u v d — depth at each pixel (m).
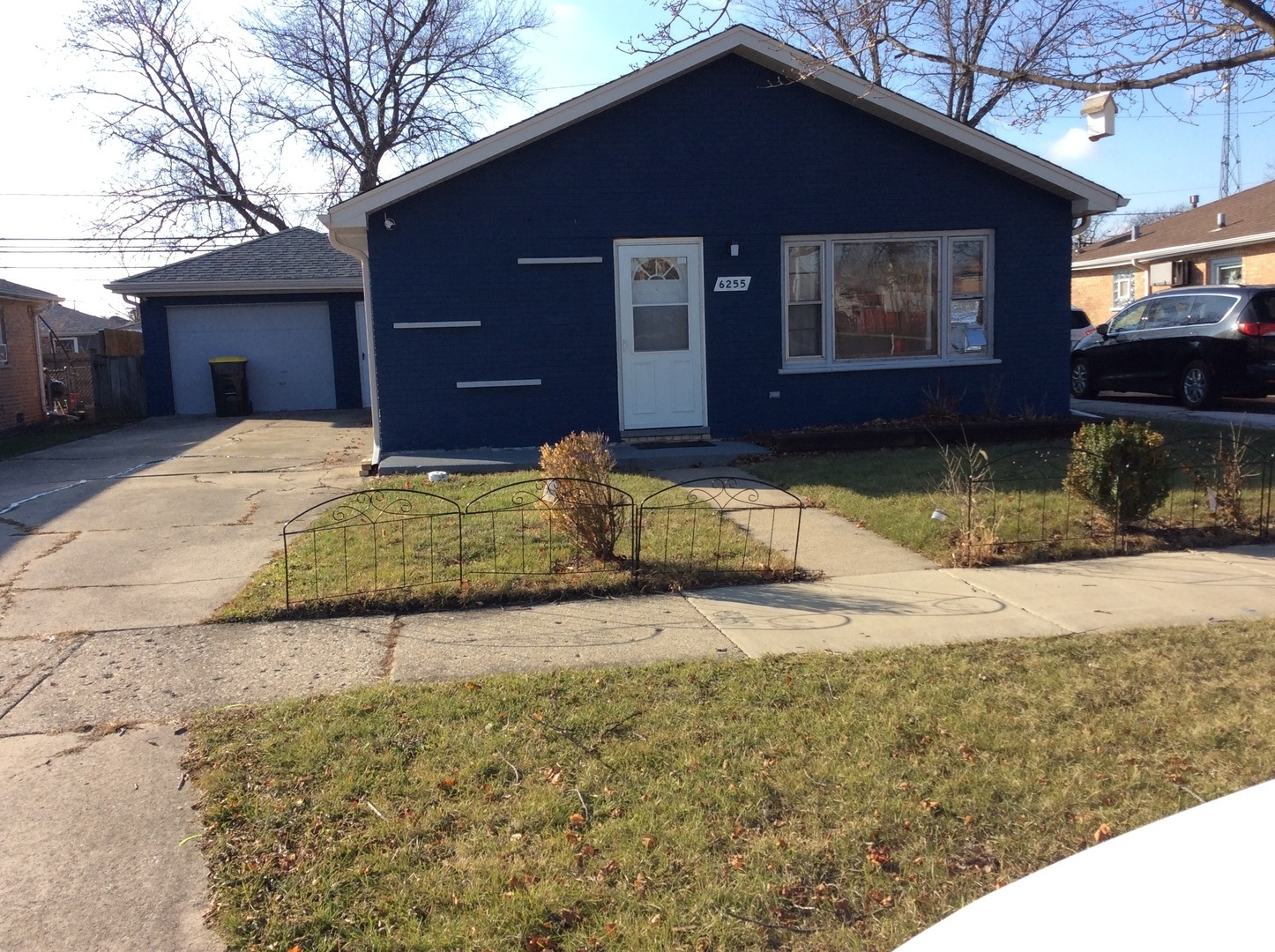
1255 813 1.88
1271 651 4.93
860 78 11.27
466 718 4.29
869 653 5.04
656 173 11.64
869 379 12.48
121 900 3.06
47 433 16.72
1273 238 21.88
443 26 30.03
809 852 3.20
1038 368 12.84
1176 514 7.84
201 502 9.21
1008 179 12.42
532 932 2.84
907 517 7.87
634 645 5.28
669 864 3.14
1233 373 14.00
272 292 19.22
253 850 3.31
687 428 12.09
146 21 27.45
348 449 12.95
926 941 1.84
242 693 4.71
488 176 11.30
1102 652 4.99
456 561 6.78
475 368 11.52
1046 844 3.23
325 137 30.38
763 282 12.06
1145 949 1.58
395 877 3.12
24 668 5.10
